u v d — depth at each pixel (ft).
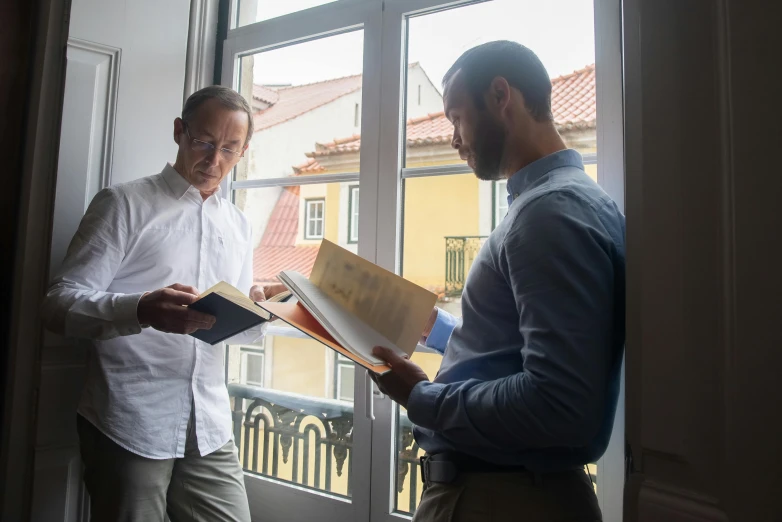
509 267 2.16
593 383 1.92
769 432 1.53
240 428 4.96
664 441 1.79
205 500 3.76
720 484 1.64
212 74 5.14
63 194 4.28
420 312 2.50
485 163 2.62
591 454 2.34
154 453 3.50
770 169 1.57
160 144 4.80
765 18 1.59
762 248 1.57
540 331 1.97
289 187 4.86
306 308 2.56
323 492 4.39
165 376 3.62
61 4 4.38
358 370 4.12
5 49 4.41
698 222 1.74
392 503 3.97
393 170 4.07
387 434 3.97
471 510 2.28
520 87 2.52
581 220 2.10
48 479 4.22
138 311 3.02
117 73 4.54
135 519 3.41
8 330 4.35
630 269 1.95
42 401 4.19
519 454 2.23
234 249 4.08
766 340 1.55
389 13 4.15
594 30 3.32
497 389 2.07
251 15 5.13
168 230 3.69
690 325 1.74
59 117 4.30
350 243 4.81
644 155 1.90
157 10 4.77
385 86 4.14
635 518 1.85
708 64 1.74
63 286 3.27
